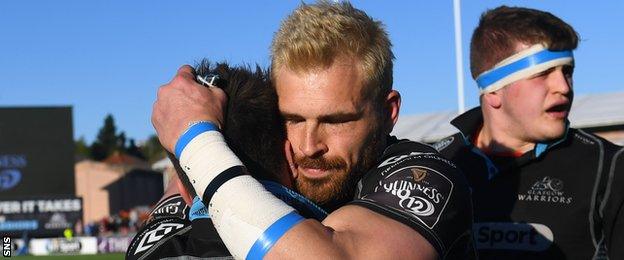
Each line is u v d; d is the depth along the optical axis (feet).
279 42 7.86
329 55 7.55
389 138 8.86
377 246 6.95
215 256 7.48
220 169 7.17
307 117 7.66
